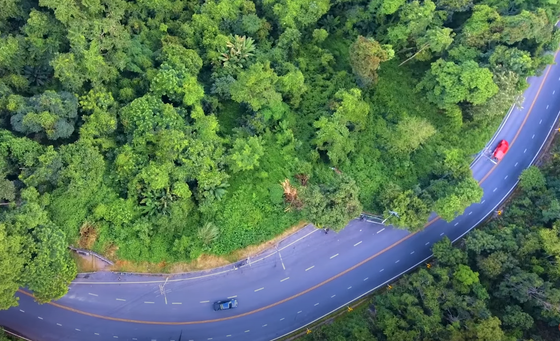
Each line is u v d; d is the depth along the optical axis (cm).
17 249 4812
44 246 5012
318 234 6334
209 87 6812
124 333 5812
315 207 5784
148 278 5906
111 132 5938
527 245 5762
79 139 5609
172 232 5906
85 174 5525
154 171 5538
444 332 5191
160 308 5891
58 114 5556
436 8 7181
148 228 5731
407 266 6350
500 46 6644
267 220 6091
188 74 6238
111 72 6184
